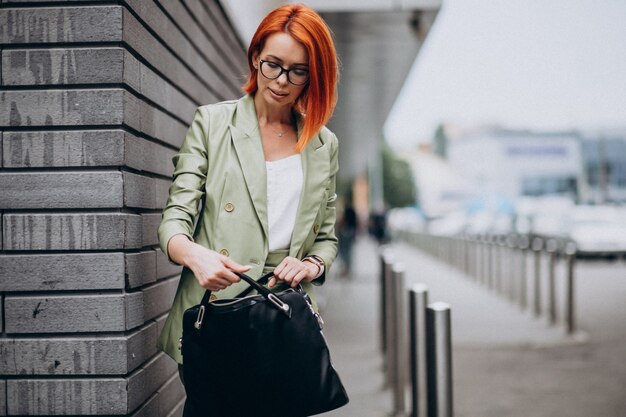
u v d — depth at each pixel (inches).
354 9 264.8
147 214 107.0
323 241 93.8
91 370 92.7
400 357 177.8
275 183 87.0
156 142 114.2
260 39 85.5
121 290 93.9
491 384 211.6
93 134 94.0
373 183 1781.5
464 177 2554.1
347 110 554.9
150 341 105.9
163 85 117.5
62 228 93.4
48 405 92.5
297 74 84.4
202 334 76.9
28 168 94.0
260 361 76.8
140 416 99.3
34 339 92.7
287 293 80.0
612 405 186.5
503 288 490.9
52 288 93.1
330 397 79.1
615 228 755.4
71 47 94.7
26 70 94.2
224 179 85.6
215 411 76.9
